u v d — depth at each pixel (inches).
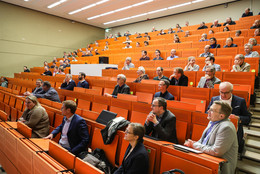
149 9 442.9
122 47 425.1
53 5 435.8
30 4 432.8
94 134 96.0
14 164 91.7
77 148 92.3
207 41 264.8
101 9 450.3
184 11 452.1
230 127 66.8
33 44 477.7
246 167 85.8
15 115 164.9
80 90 191.0
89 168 58.7
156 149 74.1
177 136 93.0
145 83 164.2
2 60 430.9
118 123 86.9
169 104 112.6
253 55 182.5
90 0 398.9
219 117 70.2
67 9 457.4
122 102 124.7
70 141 97.7
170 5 415.8
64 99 176.9
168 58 254.8
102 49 440.1
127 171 68.1
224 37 290.5
